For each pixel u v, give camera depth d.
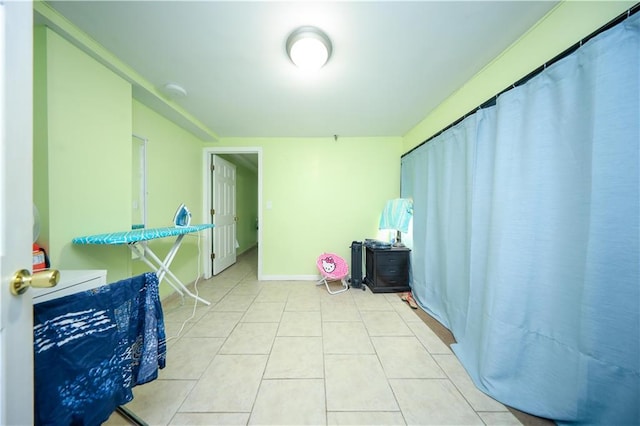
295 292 2.53
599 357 0.80
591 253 0.81
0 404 0.45
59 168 1.17
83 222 1.29
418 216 2.34
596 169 0.80
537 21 1.12
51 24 1.09
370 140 2.96
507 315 1.10
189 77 1.62
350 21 1.12
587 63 0.85
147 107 1.96
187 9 1.05
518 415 1.00
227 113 2.23
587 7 0.92
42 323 0.58
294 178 2.98
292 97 1.90
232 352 1.44
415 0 1.01
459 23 1.13
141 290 0.86
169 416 1.00
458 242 1.65
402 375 1.24
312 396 1.10
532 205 1.03
